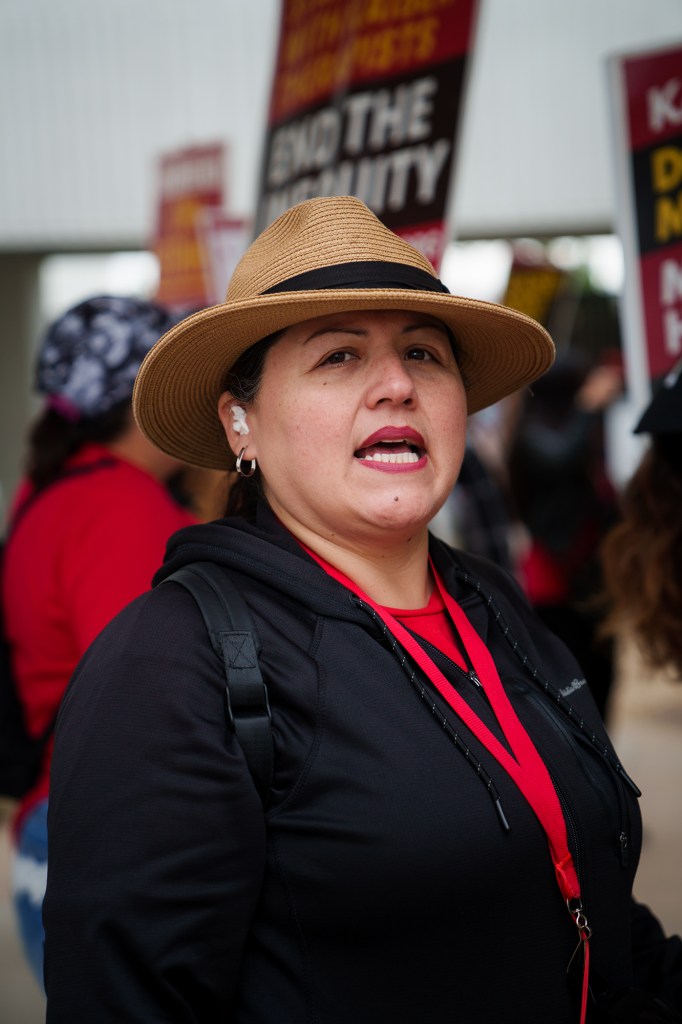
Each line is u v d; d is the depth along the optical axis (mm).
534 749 1252
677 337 2350
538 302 6770
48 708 1938
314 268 1271
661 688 7262
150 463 2084
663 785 5199
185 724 1125
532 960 1170
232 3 8602
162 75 8672
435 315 1320
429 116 2566
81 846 1111
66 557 1887
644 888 3889
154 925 1091
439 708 1206
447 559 1434
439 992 1130
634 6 8273
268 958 1163
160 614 1203
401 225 2609
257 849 1124
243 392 1352
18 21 8703
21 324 9797
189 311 2268
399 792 1139
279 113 3066
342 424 1259
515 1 8305
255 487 1431
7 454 9953
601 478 4227
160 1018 1085
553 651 1491
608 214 8398
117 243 8883
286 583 1237
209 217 3744
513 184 8422
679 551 2031
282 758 1148
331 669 1184
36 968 1942
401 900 1117
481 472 3719
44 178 8797
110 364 2021
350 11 2795
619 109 2412
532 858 1177
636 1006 1175
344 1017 1122
